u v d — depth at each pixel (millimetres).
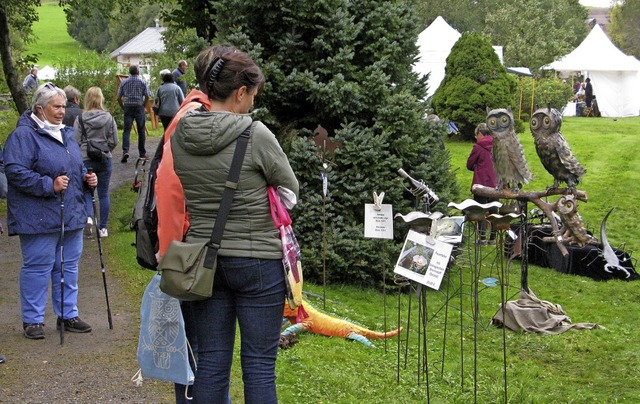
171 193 3389
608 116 32938
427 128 9539
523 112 28453
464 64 21406
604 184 16484
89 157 9641
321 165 8766
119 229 10594
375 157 8758
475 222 5590
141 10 58406
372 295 8805
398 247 8859
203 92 3502
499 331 7730
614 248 11266
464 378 5980
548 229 11070
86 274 8359
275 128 9242
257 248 3318
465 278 9977
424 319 5578
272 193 3373
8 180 5910
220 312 3406
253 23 9086
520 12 38688
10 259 9195
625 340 7590
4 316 6902
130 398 5062
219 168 3289
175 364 3656
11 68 16359
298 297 3408
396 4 9438
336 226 8891
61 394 5105
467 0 54594
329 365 5977
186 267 3248
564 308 9008
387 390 5543
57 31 89750
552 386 6012
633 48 73562
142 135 16344
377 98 9031
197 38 9516
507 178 8852
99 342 6152
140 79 16203
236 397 5094
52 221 6008
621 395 5902
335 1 8953
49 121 6000
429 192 6734
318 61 9008
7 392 5121
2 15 15906
